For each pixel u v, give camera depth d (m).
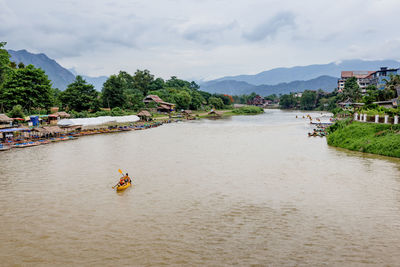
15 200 25.86
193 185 29.81
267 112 197.38
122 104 124.19
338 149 48.94
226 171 35.12
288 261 15.94
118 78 123.62
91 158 43.31
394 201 24.67
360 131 50.66
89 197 26.56
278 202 24.86
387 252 16.81
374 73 164.00
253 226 20.30
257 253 16.78
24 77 84.00
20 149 51.28
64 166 38.28
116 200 25.75
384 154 42.16
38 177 33.09
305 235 18.94
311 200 25.22
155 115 133.75
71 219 21.81
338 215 22.02
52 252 17.20
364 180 30.66
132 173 34.59
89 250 17.34
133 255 16.70
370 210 22.88
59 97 104.38
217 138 64.69
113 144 56.84
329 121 106.88
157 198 26.12
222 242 18.09
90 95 107.50
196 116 141.25
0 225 20.89
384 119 49.84
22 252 17.22
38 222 21.34
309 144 54.84
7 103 81.69
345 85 157.25
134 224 20.83
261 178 32.06
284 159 41.41
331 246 17.53
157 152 47.88
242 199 25.67
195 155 45.06
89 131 75.56
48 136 64.56
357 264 15.65
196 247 17.52
